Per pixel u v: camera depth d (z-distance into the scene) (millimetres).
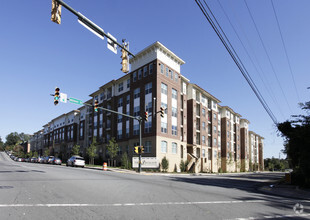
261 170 95562
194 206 7773
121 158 40625
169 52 40344
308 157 17141
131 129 40875
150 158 34500
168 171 36688
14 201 7375
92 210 6617
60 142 78562
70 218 5738
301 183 18578
